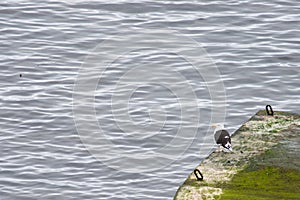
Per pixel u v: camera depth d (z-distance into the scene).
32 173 86.56
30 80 110.62
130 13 136.00
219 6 138.38
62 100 104.56
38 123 98.25
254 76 112.44
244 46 122.88
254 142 46.28
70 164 88.94
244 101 105.25
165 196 82.19
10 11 134.50
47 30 128.00
